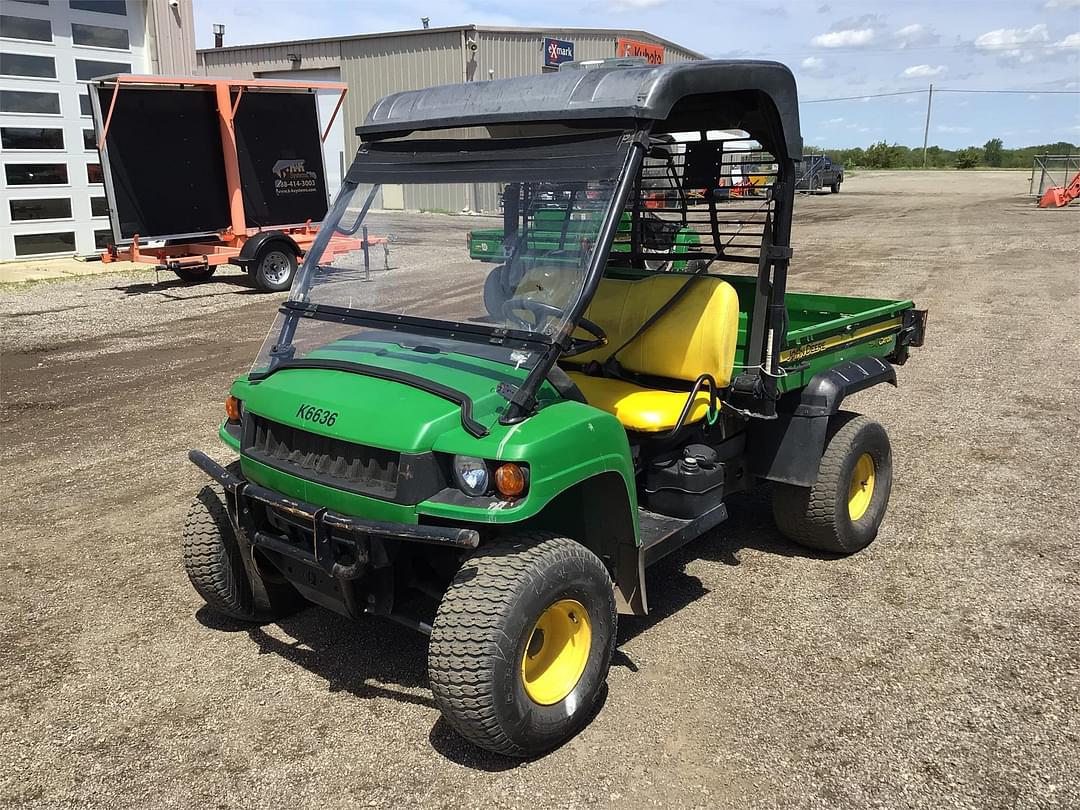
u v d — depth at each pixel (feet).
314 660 11.79
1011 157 213.25
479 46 83.05
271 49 93.56
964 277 43.34
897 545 15.12
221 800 9.16
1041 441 20.25
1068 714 10.45
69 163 49.47
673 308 12.37
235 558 12.00
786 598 13.35
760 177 13.03
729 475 13.71
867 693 10.90
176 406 23.43
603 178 9.82
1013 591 13.46
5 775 9.56
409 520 9.05
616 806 9.00
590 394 12.30
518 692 9.12
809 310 18.39
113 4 49.80
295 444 10.11
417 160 11.41
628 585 10.80
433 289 11.01
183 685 11.23
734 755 9.77
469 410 9.18
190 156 40.24
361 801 9.11
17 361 28.19
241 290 41.83
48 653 11.98
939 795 9.12
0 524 16.15
